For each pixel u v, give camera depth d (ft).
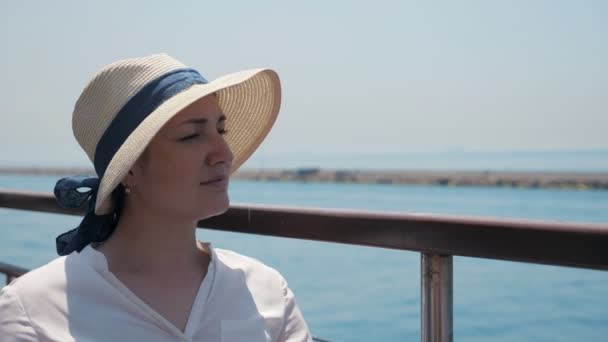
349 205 160.15
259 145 5.63
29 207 7.65
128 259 4.58
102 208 4.51
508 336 39.52
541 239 3.83
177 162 4.34
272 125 5.50
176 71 4.47
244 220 5.74
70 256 4.54
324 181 407.03
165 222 4.52
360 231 4.84
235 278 4.70
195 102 4.40
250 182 394.93
